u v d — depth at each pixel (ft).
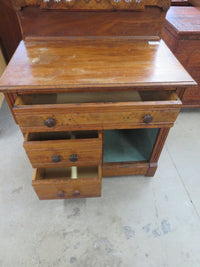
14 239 3.28
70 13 3.02
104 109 2.59
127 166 3.87
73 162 3.25
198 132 5.26
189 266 3.06
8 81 2.46
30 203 3.73
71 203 3.75
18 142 4.81
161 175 4.25
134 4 2.97
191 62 4.47
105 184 4.07
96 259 3.10
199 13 4.72
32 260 3.07
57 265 3.03
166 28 4.50
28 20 3.05
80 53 3.01
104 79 2.54
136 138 4.41
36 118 2.60
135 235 3.36
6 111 5.62
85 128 2.85
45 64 2.75
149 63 2.87
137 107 2.61
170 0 2.96
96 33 3.29
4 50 5.69
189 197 3.91
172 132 5.24
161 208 3.73
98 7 2.97
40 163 3.20
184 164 4.49
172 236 3.37
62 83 2.46
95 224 3.48
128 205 3.75
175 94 2.75
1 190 3.92
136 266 3.05
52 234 3.35
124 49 3.16
